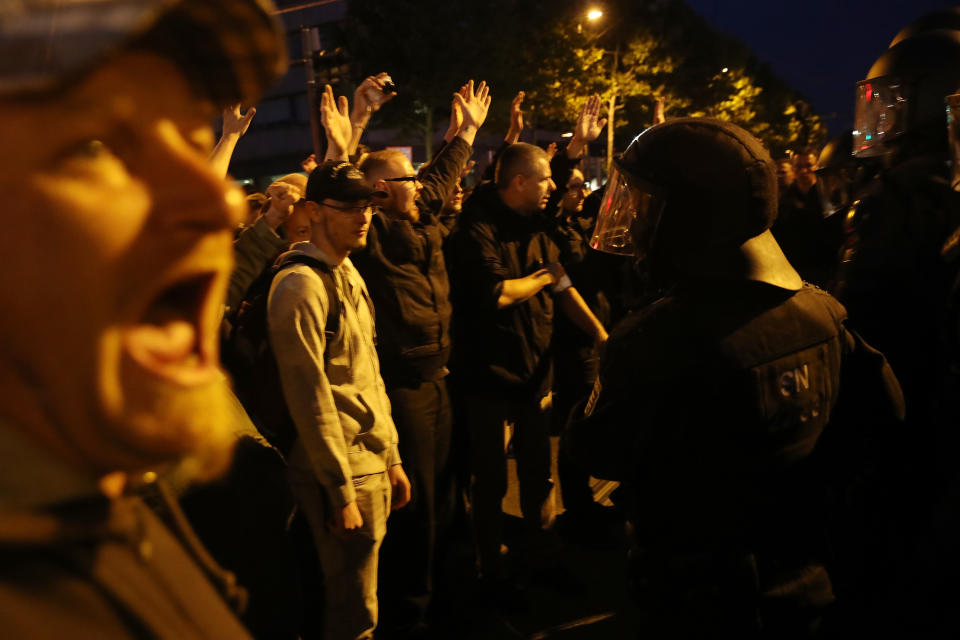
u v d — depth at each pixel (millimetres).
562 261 3047
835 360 1434
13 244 241
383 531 2064
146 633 335
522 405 2760
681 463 1356
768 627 1386
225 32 285
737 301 1357
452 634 2518
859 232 1912
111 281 255
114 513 326
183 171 269
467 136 3098
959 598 1373
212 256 287
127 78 258
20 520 274
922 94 1926
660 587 1413
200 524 1033
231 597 570
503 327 2656
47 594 285
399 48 18312
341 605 2004
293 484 1936
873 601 1534
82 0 221
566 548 3186
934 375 1671
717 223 1362
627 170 1463
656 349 1343
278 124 25469
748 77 31828
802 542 1423
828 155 3482
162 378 276
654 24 27328
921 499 1581
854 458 1573
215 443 312
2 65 212
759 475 1353
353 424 1952
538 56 20875
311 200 1914
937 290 1693
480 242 2650
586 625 2594
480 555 2732
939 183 1777
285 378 1810
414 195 2508
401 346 2404
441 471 2588
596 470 1447
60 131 238
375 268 2404
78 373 257
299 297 1807
